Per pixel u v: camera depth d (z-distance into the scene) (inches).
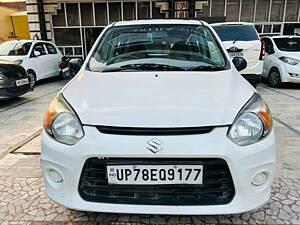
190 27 110.3
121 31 110.0
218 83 77.7
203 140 60.6
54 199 67.6
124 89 74.4
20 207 83.0
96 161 62.4
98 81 81.0
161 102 67.1
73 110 67.7
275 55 271.4
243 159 61.6
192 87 74.9
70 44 409.7
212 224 74.4
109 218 77.7
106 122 63.1
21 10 692.1
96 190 64.6
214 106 65.9
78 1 388.2
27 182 97.0
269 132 67.3
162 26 110.6
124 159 61.4
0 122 168.9
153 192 63.3
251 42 226.7
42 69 303.7
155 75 83.8
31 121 170.1
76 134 64.2
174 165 60.9
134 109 65.1
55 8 392.2
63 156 64.4
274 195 86.4
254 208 64.8
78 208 64.6
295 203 82.4
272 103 205.5
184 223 75.0
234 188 62.4
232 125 62.6
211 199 63.4
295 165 106.3
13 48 289.9
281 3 389.1
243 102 68.7
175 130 61.2
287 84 287.4
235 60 107.8
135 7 388.8
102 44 105.5
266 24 395.9
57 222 76.3
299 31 400.5
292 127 151.0
